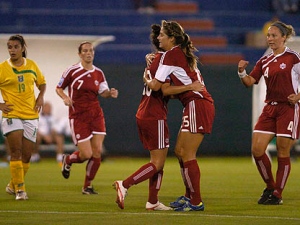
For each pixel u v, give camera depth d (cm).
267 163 3609
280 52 3603
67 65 7000
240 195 4038
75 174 5581
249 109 7725
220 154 7825
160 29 3325
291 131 3575
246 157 7788
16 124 3681
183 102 3219
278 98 3584
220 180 5081
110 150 7556
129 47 8906
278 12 10288
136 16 9812
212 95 7669
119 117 7569
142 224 2828
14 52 3659
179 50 3167
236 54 9244
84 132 4100
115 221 2908
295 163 7025
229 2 10400
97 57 8812
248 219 2994
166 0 10300
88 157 4056
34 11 9612
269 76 3588
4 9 9688
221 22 10031
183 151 3222
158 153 3228
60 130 7006
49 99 7056
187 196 3378
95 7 9950
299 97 3506
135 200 3722
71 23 9638
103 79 4206
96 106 4153
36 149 7000
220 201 3716
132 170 6075
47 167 6344
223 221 2928
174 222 2891
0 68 3672
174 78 3155
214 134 7700
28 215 3095
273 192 3591
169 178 5191
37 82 3819
